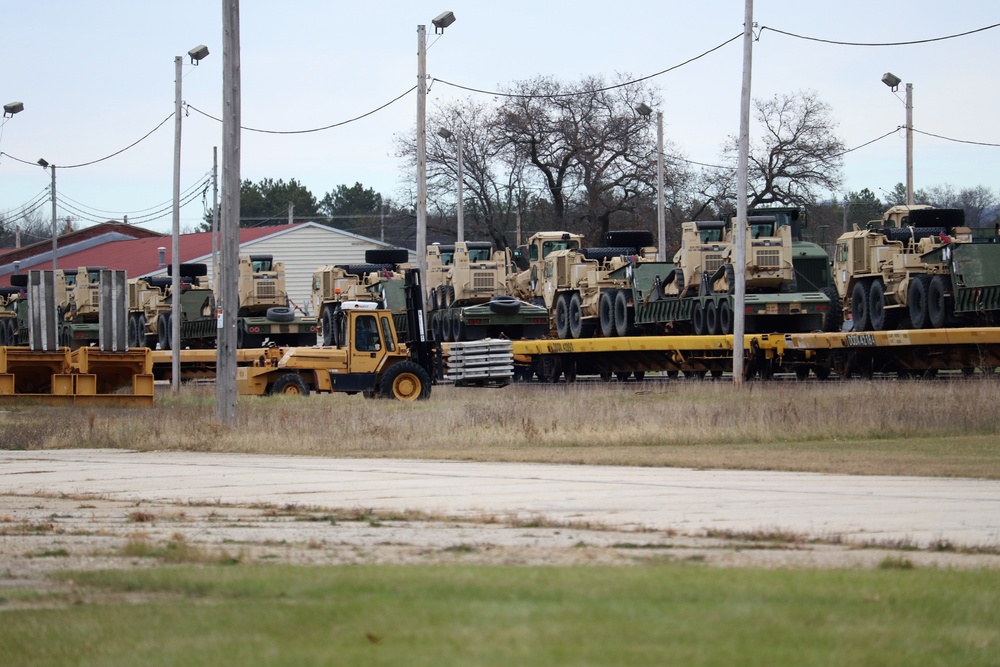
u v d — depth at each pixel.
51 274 125.81
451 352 133.88
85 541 43.56
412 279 126.25
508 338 163.00
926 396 89.38
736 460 67.06
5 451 80.88
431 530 44.56
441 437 80.62
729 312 132.50
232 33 96.94
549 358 152.00
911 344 116.06
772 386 110.75
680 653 24.47
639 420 84.31
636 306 148.62
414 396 121.00
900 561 36.12
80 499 55.66
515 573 33.91
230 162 95.88
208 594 32.56
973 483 56.34
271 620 27.91
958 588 31.39
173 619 28.50
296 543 42.12
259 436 81.44
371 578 33.44
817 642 25.59
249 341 190.38
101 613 29.58
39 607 31.28
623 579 32.62
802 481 57.47
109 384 126.94
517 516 47.28
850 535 41.84
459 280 169.75
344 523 46.81
